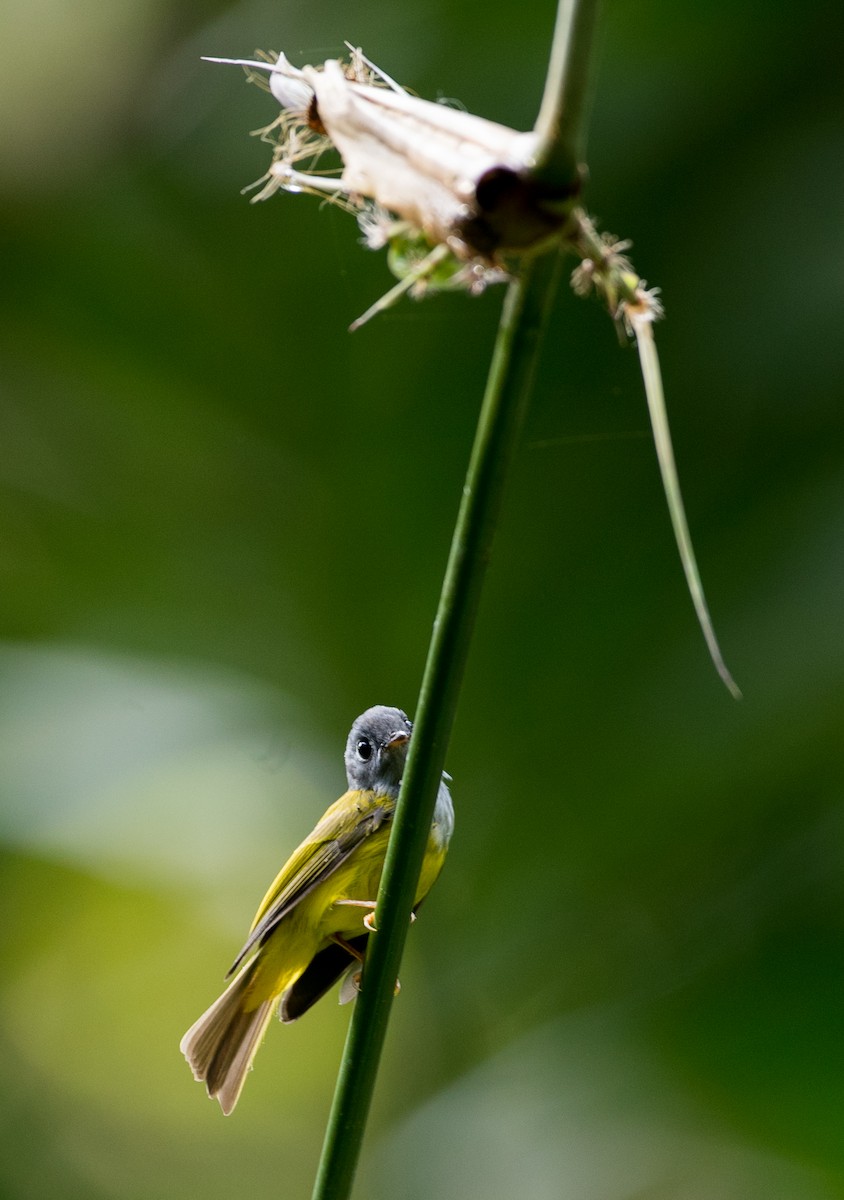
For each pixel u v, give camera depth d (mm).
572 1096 5512
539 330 5016
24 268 5652
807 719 5504
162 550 5637
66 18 5695
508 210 4805
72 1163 5738
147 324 5648
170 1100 5762
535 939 5551
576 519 5566
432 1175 5535
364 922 5445
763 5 5551
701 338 5566
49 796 5574
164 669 5613
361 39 5609
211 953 5719
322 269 5629
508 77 5590
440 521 5609
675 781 5523
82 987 5730
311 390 5629
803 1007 5480
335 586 5625
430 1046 5578
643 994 5512
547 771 5551
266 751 5598
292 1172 5750
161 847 5578
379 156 5262
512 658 5555
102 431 5648
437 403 5609
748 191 5566
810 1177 5465
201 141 5656
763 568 5531
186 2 5672
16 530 5633
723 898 5516
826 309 5547
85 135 5680
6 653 5609
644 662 5543
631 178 5578
